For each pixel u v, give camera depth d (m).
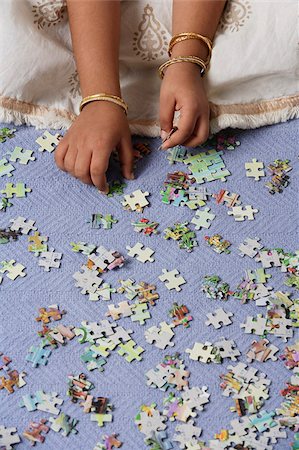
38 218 1.63
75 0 1.71
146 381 1.43
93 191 1.67
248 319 1.51
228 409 1.41
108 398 1.42
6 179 1.67
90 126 1.66
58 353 1.46
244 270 1.57
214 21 1.74
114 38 1.72
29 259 1.57
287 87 1.77
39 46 1.69
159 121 1.75
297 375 1.45
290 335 1.49
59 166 1.67
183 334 1.49
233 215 1.65
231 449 1.36
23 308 1.52
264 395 1.42
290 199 1.67
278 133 1.77
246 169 1.71
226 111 1.74
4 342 1.48
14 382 1.43
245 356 1.47
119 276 1.56
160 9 1.75
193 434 1.38
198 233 1.62
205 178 1.69
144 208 1.65
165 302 1.53
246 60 1.73
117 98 1.69
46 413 1.40
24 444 1.37
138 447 1.37
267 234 1.62
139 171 1.70
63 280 1.55
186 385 1.43
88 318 1.50
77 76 1.75
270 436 1.38
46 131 1.74
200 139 1.69
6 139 1.72
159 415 1.40
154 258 1.58
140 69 1.79
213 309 1.52
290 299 1.54
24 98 1.72
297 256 1.59
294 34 1.72
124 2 1.75
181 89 1.67
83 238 1.61
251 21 1.73
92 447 1.37
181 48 1.72
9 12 1.67
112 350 1.47
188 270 1.57
